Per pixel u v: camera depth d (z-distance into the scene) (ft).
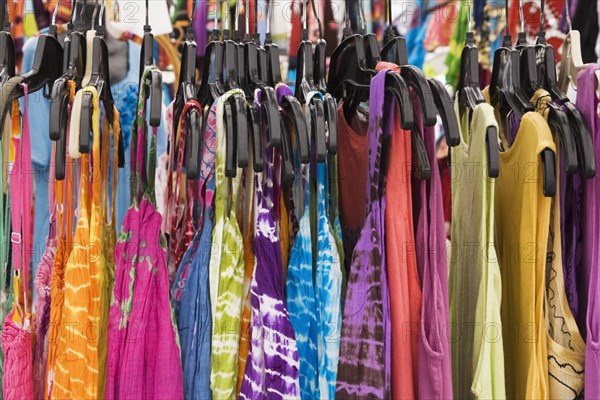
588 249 2.65
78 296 2.42
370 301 2.45
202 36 3.73
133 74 3.59
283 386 2.42
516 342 2.71
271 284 2.49
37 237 3.43
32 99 3.37
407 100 2.33
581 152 2.49
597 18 3.79
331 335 2.52
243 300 2.60
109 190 3.37
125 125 3.50
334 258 2.56
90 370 2.41
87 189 2.50
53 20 2.82
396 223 2.49
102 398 2.55
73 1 2.87
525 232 2.60
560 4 3.81
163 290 2.49
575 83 2.90
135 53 3.61
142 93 2.57
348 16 3.16
